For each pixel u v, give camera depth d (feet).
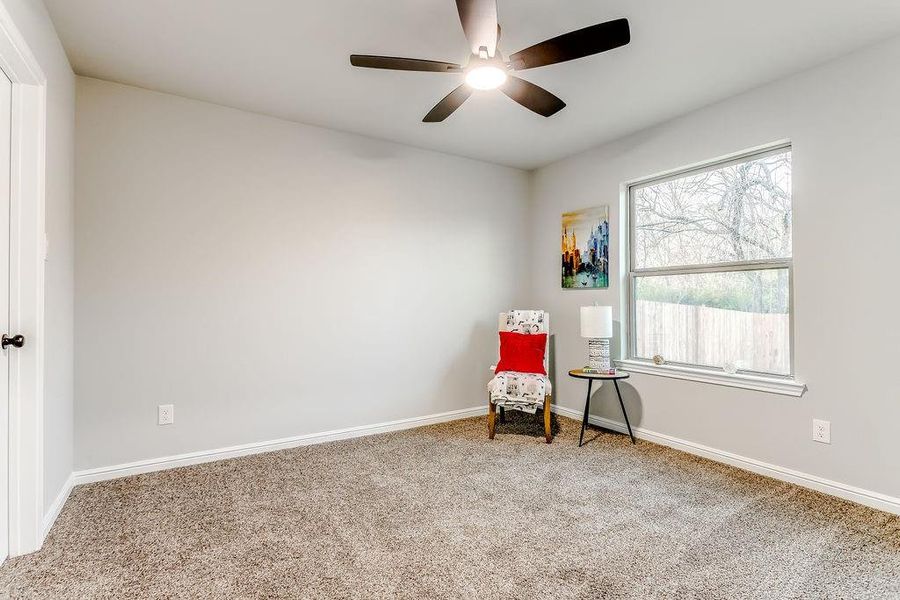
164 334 9.12
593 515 7.12
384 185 11.85
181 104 9.32
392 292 11.96
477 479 8.59
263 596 5.13
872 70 7.35
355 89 9.00
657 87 8.84
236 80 8.64
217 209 9.66
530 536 6.48
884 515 7.06
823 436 7.93
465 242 13.33
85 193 8.42
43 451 6.30
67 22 6.79
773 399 8.64
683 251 10.61
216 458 9.59
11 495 5.90
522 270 14.53
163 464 9.07
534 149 12.56
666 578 5.49
